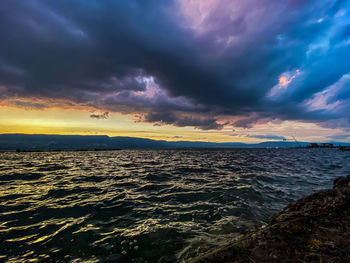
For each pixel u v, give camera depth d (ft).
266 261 8.80
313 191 36.24
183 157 139.85
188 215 23.75
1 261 14.21
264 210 25.73
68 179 48.21
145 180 46.65
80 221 21.80
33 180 46.91
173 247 16.31
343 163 100.01
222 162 97.91
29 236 18.15
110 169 68.23
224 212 24.77
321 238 10.30
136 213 24.39
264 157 142.72
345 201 14.73
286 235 10.83
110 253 15.38
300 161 108.37
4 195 32.89
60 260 14.38
